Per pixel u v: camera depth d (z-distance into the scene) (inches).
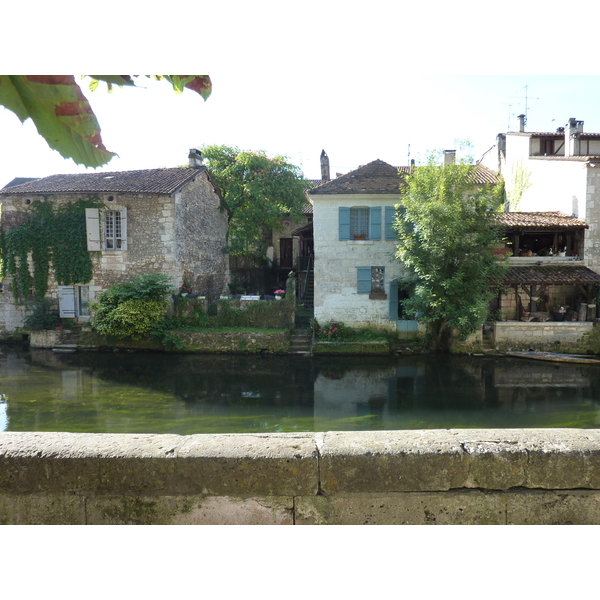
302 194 946.1
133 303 638.5
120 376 521.3
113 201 700.0
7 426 358.3
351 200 677.3
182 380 504.4
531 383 496.1
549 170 732.7
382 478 80.4
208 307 764.6
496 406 414.6
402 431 89.3
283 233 1048.2
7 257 718.5
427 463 80.4
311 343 658.2
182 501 80.4
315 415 389.7
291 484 80.0
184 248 733.3
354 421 374.3
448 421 374.6
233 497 80.4
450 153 745.0
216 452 80.7
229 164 954.7
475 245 570.6
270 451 81.1
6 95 53.8
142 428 353.4
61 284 717.3
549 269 650.2
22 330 725.9
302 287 872.9
